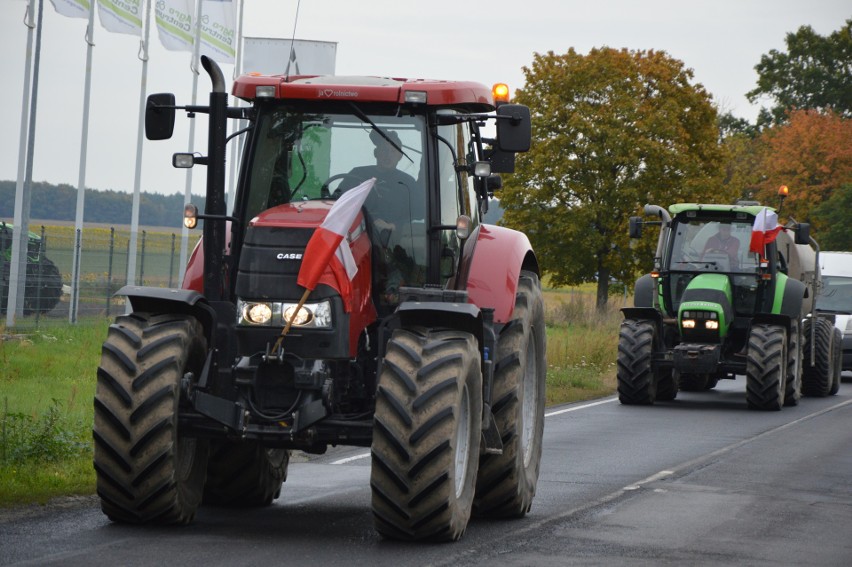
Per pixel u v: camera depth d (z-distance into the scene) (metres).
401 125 24.70
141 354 22.03
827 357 67.56
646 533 23.86
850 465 36.28
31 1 74.69
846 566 21.11
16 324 69.19
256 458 25.59
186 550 20.38
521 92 140.00
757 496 29.42
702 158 143.75
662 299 61.97
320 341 22.00
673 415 53.50
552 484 31.03
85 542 20.78
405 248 24.33
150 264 131.88
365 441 22.61
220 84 23.92
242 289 22.34
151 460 21.67
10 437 31.70
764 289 60.19
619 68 139.00
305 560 20.00
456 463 22.50
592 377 72.19
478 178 28.52
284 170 24.62
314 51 67.38
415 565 19.89
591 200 136.50
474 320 22.64
